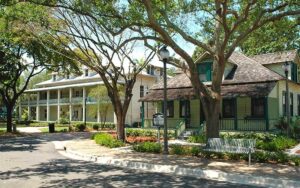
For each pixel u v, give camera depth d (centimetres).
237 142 1434
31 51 3209
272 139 2108
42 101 6059
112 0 1482
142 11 1588
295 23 1762
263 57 3073
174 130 2845
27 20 2208
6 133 3372
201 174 1202
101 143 2177
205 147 1551
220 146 1491
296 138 2283
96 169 1327
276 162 1381
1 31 2512
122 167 1385
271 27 1853
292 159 1352
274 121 2592
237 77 2805
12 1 1501
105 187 989
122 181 1082
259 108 2723
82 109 5450
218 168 1257
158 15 1684
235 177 1116
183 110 3141
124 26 1516
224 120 2717
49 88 5678
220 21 1609
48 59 3344
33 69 3525
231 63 2888
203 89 1700
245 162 1402
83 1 1480
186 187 996
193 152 1605
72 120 5544
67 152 1922
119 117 2344
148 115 4375
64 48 2519
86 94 5297
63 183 1046
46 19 2220
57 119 5775
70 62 3403
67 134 3441
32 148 2144
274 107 2711
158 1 1616
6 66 3275
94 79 5178
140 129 3109
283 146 1850
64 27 2303
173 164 1356
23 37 2559
